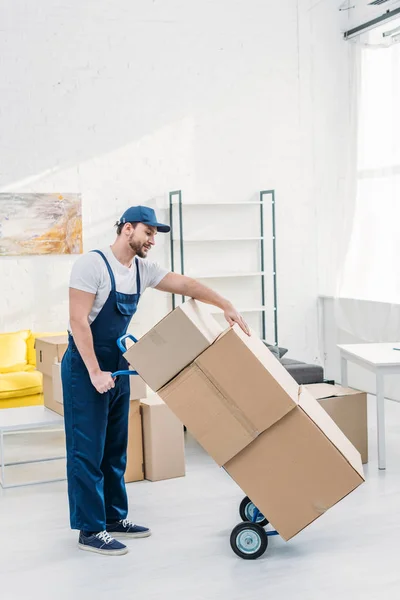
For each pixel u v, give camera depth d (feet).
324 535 11.43
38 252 21.62
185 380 10.32
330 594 9.44
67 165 21.91
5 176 21.31
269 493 10.44
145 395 14.35
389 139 21.90
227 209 23.66
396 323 21.36
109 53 22.13
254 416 10.19
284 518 10.43
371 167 22.70
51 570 10.41
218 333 10.82
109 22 22.08
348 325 23.57
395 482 13.93
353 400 14.92
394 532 11.49
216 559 10.62
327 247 24.73
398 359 15.06
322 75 24.16
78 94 21.91
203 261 23.56
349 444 11.14
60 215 21.80
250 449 10.43
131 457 14.48
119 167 22.43
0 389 18.63
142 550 11.03
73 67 21.81
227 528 11.84
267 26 23.66
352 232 23.48
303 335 24.82
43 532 11.94
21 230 21.44
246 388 10.16
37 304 21.75
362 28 22.82
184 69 22.91
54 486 14.47
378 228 22.49
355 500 12.98
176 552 10.93
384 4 22.20
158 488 14.02
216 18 23.15
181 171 23.07
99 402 10.89
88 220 22.20
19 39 21.27
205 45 23.08
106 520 11.66
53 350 15.25
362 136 23.07
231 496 13.44
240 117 23.58
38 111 21.54
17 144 21.39
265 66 23.72
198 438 10.43
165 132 22.84
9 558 10.89
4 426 14.11
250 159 23.79
